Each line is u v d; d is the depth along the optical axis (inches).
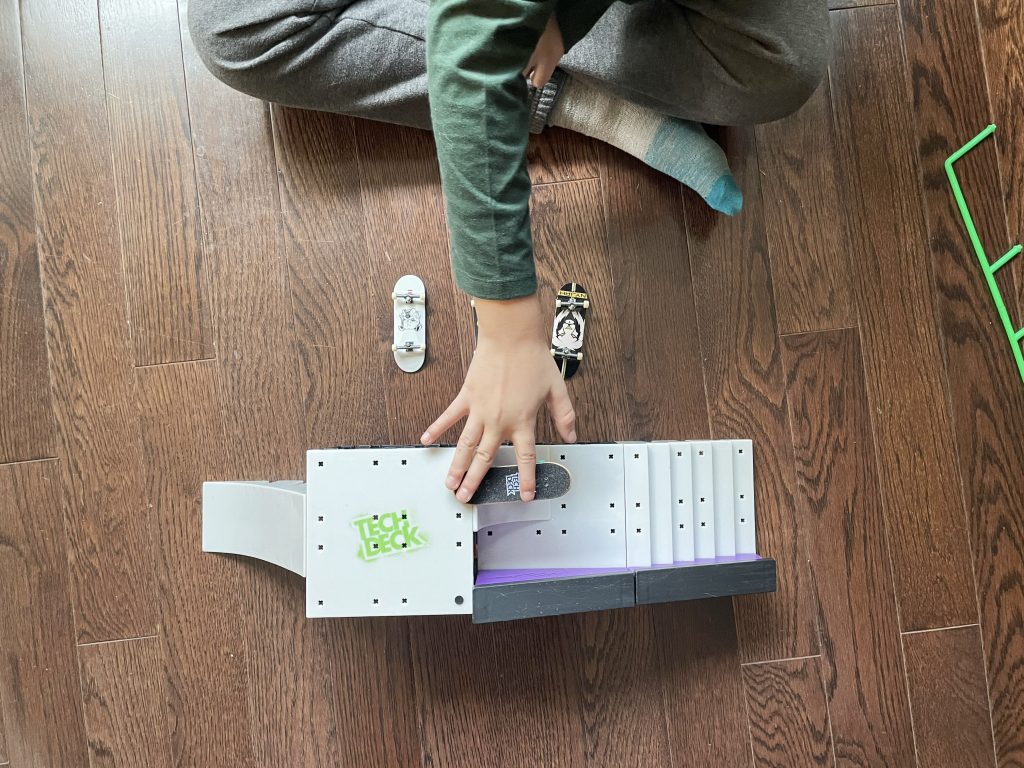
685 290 39.6
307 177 39.2
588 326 39.4
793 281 39.8
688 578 31.6
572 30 28.9
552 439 38.6
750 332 39.6
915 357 39.7
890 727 38.8
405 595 30.6
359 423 38.6
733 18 30.2
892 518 39.3
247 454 38.3
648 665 38.6
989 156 40.0
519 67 25.1
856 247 40.0
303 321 38.9
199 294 38.8
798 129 40.2
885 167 40.2
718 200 36.7
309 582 30.6
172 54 39.2
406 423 38.7
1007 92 40.0
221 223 38.9
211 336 38.7
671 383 39.3
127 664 37.5
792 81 31.9
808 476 39.3
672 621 38.8
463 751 38.0
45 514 37.8
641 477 33.2
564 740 38.2
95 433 38.1
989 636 39.1
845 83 40.3
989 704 39.0
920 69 40.4
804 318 39.8
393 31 33.9
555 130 39.7
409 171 39.3
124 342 38.5
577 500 33.1
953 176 39.9
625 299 39.5
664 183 39.8
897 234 40.1
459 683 38.1
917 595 39.2
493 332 28.6
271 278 38.9
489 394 29.2
